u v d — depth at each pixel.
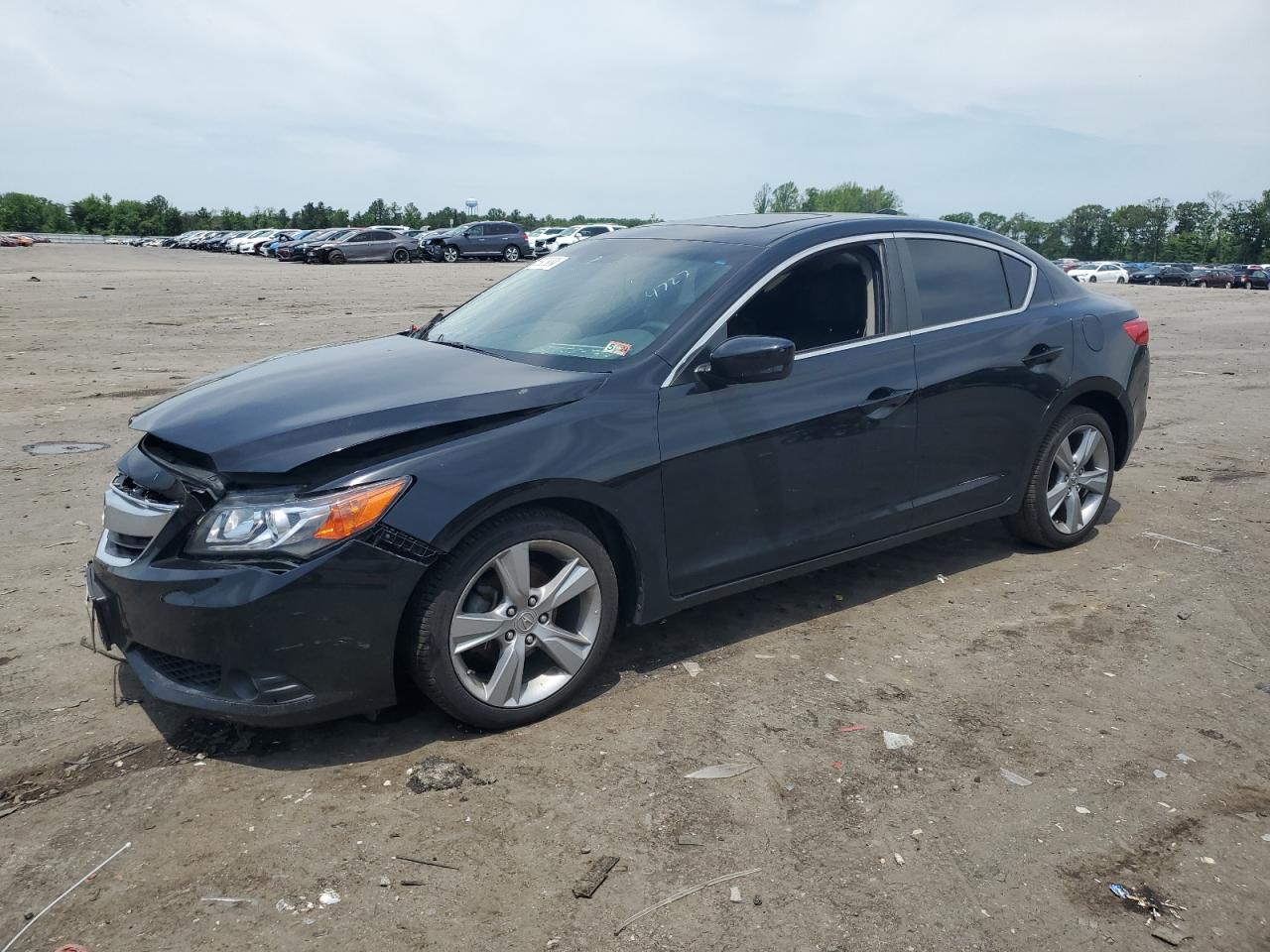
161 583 3.06
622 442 3.55
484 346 4.18
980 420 4.69
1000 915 2.57
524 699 3.46
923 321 4.54
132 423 3.60
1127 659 4.05
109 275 30.52
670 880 2.68
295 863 2.73
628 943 2.45
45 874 2.69
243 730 3.43
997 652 4.12
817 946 2.45
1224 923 2.56
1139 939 2.50
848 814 2.98
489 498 3.22
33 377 10.56
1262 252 125.62
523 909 2.56
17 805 2.99
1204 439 8.12
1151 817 3.00
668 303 3.99
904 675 3.90
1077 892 2.67
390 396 3.40
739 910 2.57
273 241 54.81
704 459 3.76
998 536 5.62
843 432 4.16
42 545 5.27
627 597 3.80
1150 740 3.44
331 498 3.03
